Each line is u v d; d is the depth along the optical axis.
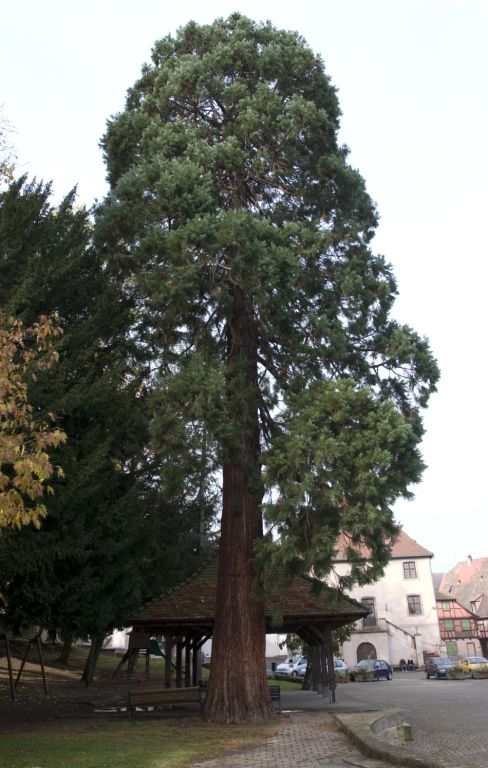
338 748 11.16
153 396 14.51
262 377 16.86
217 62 18.27
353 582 13.49
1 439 9.40
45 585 15.25
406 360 16.39
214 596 19.25
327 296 16.33
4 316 12.14
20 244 16.53
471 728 14.88
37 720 15.70
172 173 15.84
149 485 20.08
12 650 33.25
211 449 13.94
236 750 11.16
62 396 15.33
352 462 13.09
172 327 15.73
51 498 13.96
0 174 17.02
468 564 83.06
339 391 13.98
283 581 14.25
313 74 19.20
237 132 17.52
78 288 17.92
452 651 60.91
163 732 13.38
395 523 13.58
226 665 15.03
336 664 44.88
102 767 9.47
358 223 17.28
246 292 15.59
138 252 15.70
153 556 24.34
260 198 18.22
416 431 16.27
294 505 13.03
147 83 19.86
